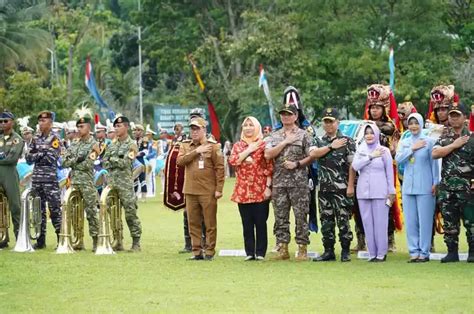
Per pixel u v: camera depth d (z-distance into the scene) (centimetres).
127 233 2775
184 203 2252
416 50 6950
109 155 2311
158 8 8100
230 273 1900
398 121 2338
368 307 1523
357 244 2281
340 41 7112
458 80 6881
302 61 7012
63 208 2283
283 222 2105
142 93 9850
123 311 1515
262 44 7081
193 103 7838
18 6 7169
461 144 1991
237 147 2114
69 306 1560
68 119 6156
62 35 10338
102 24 10631
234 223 3014
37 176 2369
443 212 2031
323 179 2078
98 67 9831
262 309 1516
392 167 2081
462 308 1508
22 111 6028
